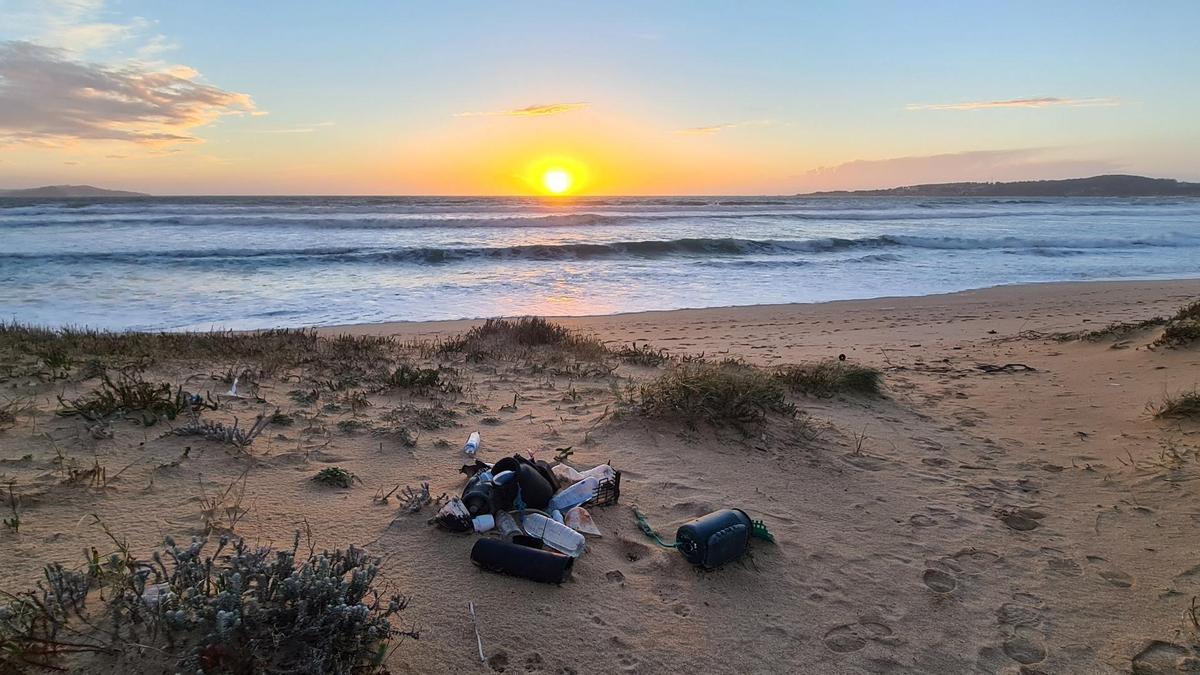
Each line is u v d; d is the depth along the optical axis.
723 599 3.05
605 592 2.97
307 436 4.38
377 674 2.27
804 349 10.26
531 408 5.54
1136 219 50.88
